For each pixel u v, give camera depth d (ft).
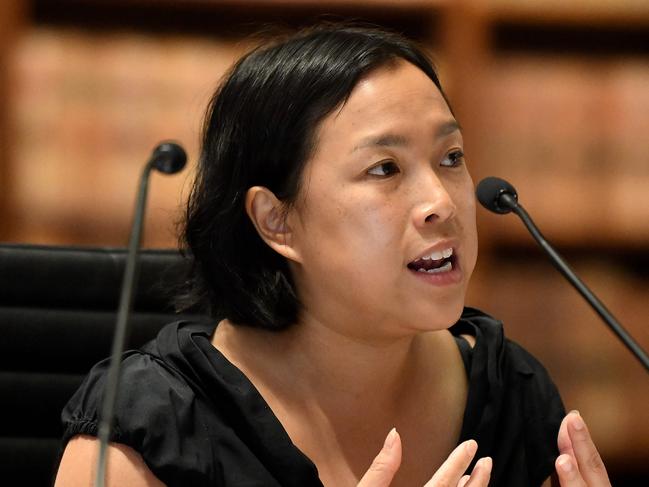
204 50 28.99
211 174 14.94
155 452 13.33
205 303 15.71
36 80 28.71
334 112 13.53
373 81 13.56
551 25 29.43
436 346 15.56
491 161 29.43
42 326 17.72
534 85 29.35
